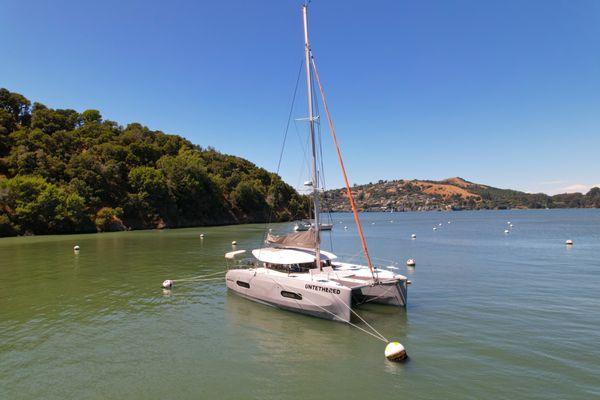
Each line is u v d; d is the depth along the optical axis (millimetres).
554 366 12023
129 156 109500
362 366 12336
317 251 19094
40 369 12328
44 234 76500
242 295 21031
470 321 16578
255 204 138250
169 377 11742
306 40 18516
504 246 46562
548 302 19578
